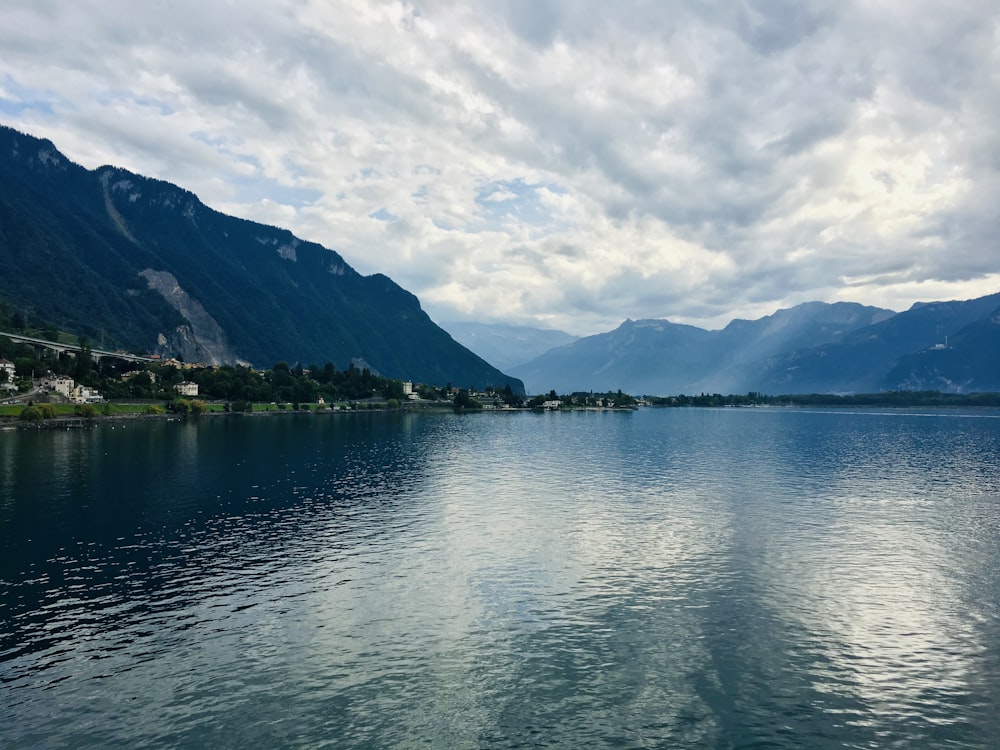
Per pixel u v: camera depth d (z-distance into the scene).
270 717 35.56
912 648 44.56
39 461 129.25
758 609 51.25
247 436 191.25
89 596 53.00
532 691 38.53
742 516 83.69
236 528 75.81
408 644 44.53
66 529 74.69
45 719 35.09
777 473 125.06
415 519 81.12
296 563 62.16
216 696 37.66
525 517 82.56
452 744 33.25
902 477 119.94
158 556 64.12
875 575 59.66
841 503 93.00
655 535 73.44
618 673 40.75
